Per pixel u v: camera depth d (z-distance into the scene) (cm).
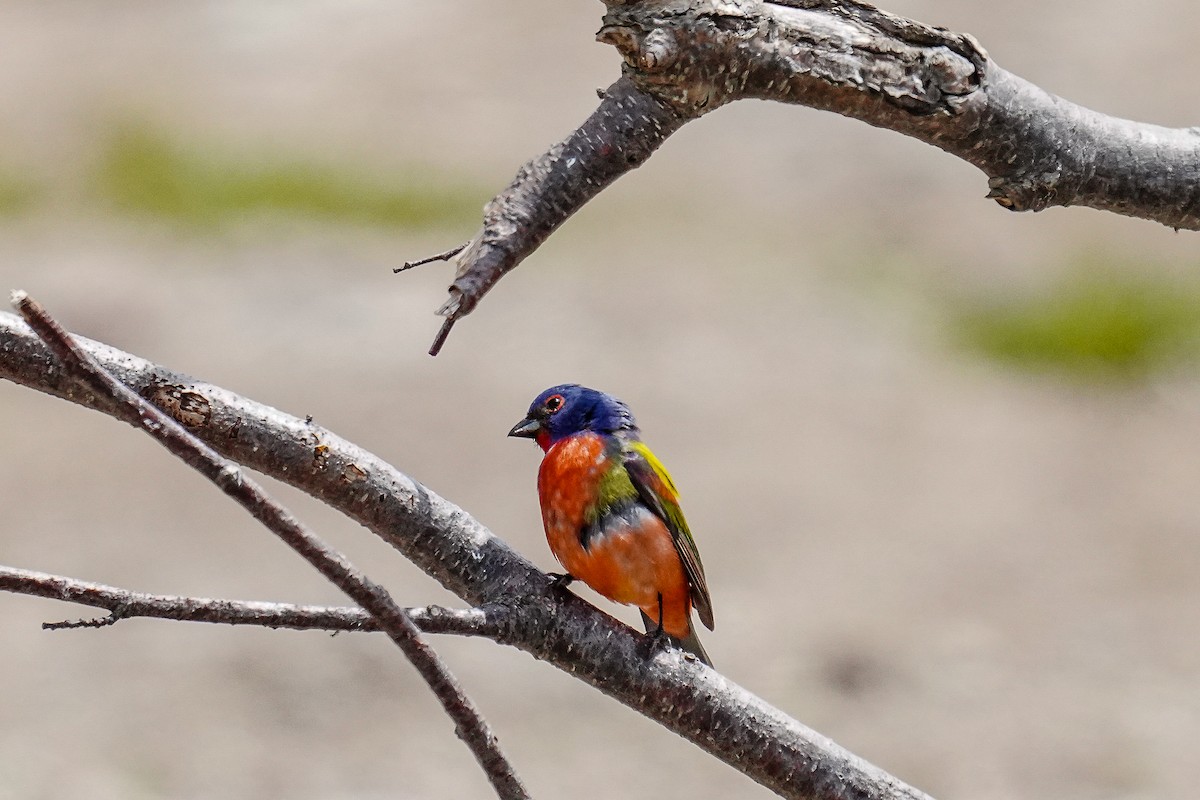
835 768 434
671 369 2248
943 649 1545
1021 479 1959
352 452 411
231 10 3672
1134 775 1292
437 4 3688
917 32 375
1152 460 2053
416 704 1408
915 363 2316
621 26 349
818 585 1697
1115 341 2391
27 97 3147
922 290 2556
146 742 1305
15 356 384
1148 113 2756
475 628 411
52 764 1250
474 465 1883
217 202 2750
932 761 1321
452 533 420
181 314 2281
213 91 3206
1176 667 1505
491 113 3123
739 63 357
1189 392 2244
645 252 2669
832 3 370
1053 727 1403
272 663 1463
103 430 2005
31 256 2472
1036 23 3161
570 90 3219
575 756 1327
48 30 3566
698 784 1294
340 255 2561
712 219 2791
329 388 2081
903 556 1769
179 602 346
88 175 2798
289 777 1255
